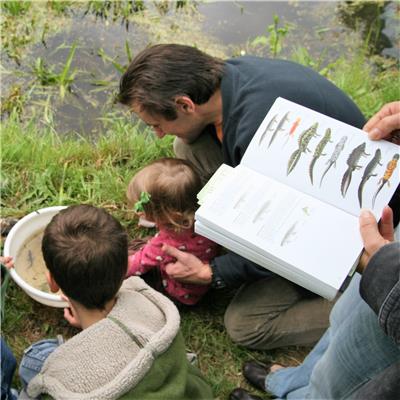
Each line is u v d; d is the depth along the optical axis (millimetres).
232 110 1523
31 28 2852
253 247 1183
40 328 1844
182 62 1501
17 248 1814
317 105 1496
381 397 963
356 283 1265
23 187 2129
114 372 1080
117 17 2982
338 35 3020
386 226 1157
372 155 1250
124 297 1214
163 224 1704
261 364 1802
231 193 1248
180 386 1156
